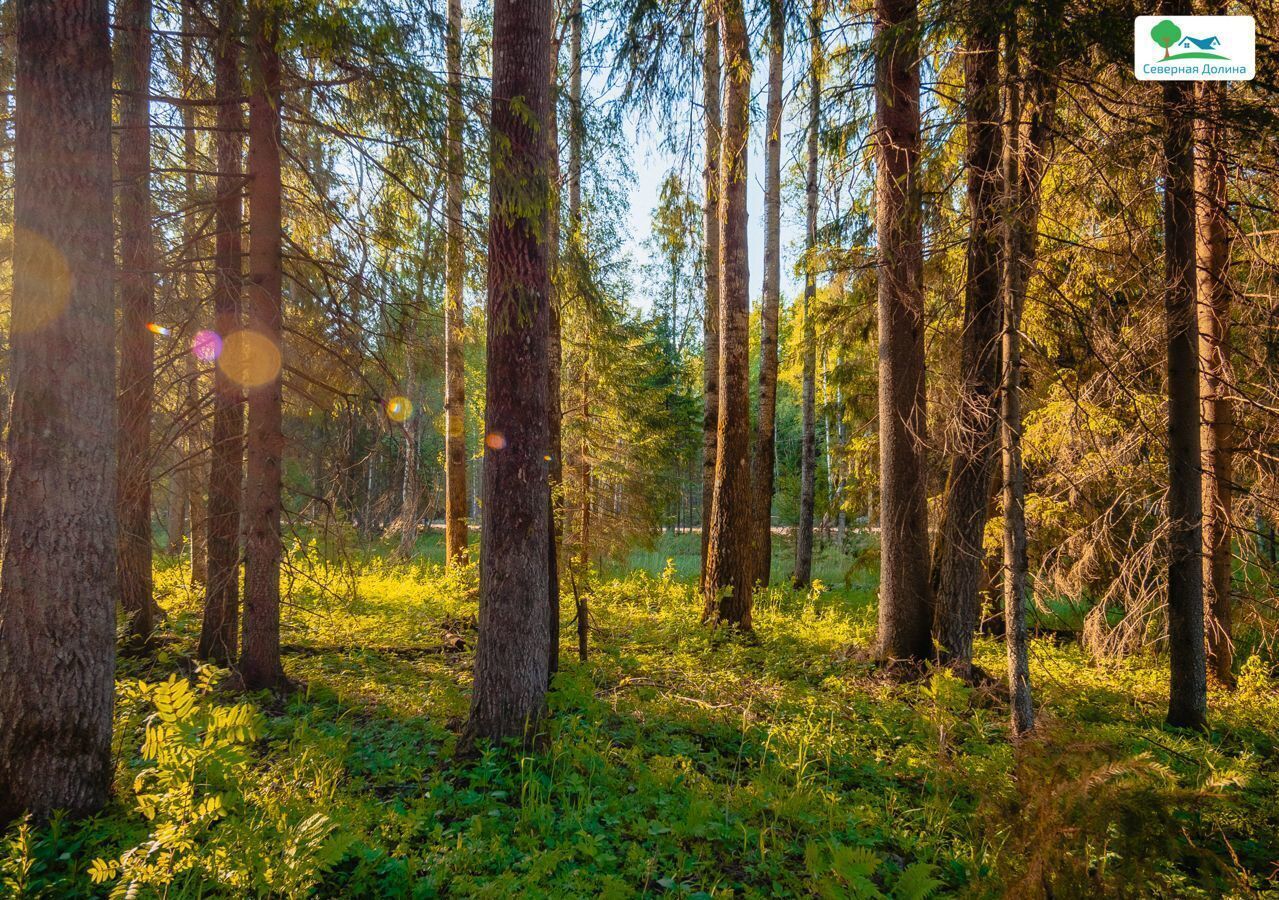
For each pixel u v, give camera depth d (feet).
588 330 30.78
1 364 22.91
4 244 21.84
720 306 32.14
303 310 22.98
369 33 16.17
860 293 32.01
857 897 10.39
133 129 18.80
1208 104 15.71
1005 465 15.87
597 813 13.75
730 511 31.63
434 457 59.72
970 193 19.43
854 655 26.66
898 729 19.49
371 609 34.32
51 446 12.20
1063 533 30.01
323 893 10.86
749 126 24.35
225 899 10.25
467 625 31.50
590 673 23.63
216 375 21.52
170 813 10.82
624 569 54.39
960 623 24.21
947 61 22.33
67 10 12.21
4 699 12.01
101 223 12.65
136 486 20.53
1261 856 12.68
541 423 16.60
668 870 12.00
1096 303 21.15
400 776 14.90
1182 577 20.95
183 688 11.36
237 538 22.17
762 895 11.34
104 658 12.79
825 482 56.80
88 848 11.58
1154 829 8.20
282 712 19.24
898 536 25.35
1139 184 17.81
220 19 16.85
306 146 22.93
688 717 19.85
